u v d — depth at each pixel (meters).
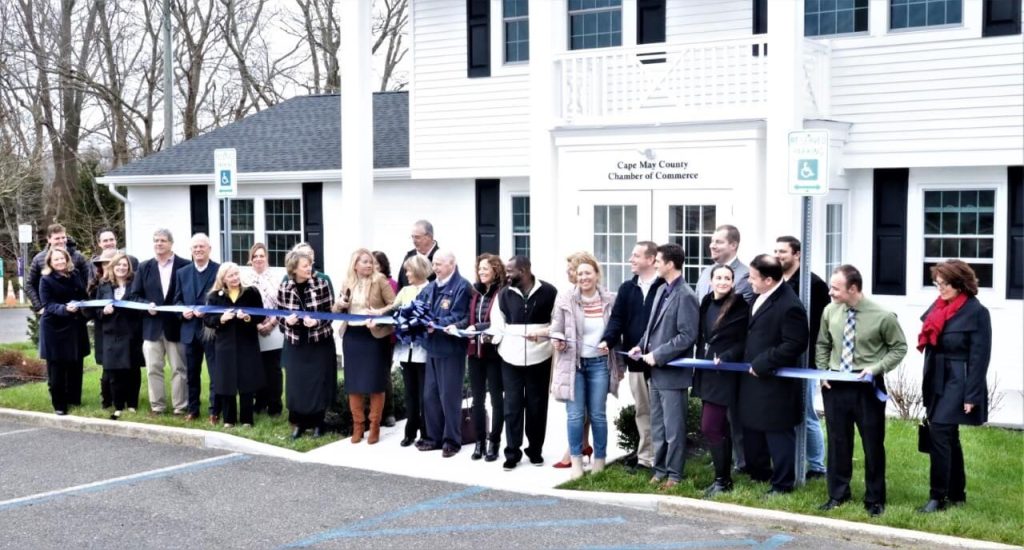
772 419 8.00
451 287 9.72
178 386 11.59
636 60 14.16
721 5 15.04
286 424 11.10
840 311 7.80
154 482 9.24
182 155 22.62
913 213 14.00
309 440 10.45
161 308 11.11
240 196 20.86
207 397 12.79
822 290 8.64
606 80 14.39
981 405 7.53
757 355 7.92
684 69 13.85
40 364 14.95
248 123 23.92
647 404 8.95
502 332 9.27
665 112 13.90
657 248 8.50
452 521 7.98
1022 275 13.35
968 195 13.72
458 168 17.73
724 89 13.47
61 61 36.31
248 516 8.17
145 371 15.25
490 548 7.33
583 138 14.34
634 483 8.66
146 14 38.88
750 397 8.05
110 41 38.34
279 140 21.98
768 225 12.80
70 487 9.11
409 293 10.16
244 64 38.72
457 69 17.64
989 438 10.09
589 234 14.41
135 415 11.64
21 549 7.45
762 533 7.57
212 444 10.60
